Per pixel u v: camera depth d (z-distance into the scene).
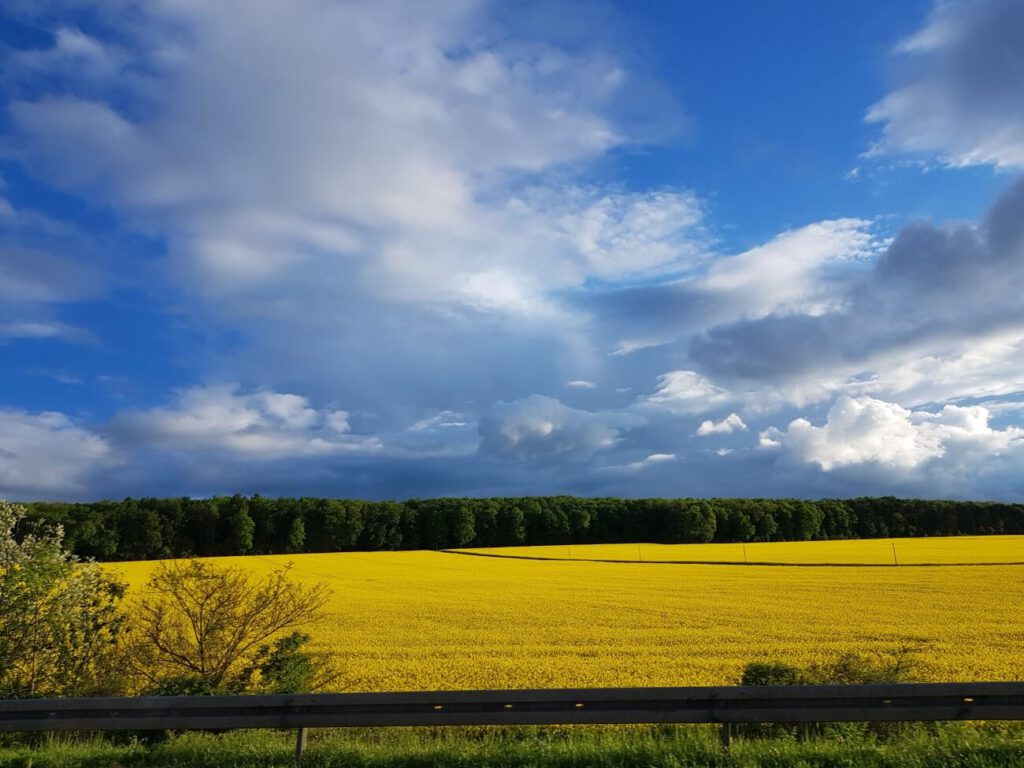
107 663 13.67
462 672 19.62
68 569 13.89
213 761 8.48
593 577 51.34
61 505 85.94
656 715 8.25
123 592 15.06
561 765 8.07
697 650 23.39
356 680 18.62
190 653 13.88
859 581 45.56
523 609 34.66
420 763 8.28
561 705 8.38
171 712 8.61
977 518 112.88
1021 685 7.98
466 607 35.50
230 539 89.25
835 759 7.98
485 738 9.80
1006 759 7.77
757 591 41.12
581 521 100.44
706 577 50.06
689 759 8.08
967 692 8.00
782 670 13.15
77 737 10.66
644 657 22.06
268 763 8.40
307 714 8.49
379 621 30.95
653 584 45.84
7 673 13.18
